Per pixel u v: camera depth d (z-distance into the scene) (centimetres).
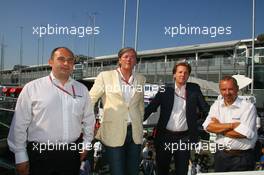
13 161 378
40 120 312
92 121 346
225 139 363
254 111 361
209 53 3075
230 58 2462
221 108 374
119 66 399
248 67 2342
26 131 315
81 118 337
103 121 384
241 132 350
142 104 404
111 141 374
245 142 355
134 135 382
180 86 426
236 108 362
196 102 425
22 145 313
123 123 376
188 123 420
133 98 384
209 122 375
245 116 358
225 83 363
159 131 433
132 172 386
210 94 2011
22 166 312
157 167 441
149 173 814
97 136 402
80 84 339
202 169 795
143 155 825
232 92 362
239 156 358
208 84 1902
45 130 313
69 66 320
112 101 378
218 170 373
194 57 3184
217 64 2539
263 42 2597
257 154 382
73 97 326
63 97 320
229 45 2827
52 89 317
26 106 311
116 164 371
